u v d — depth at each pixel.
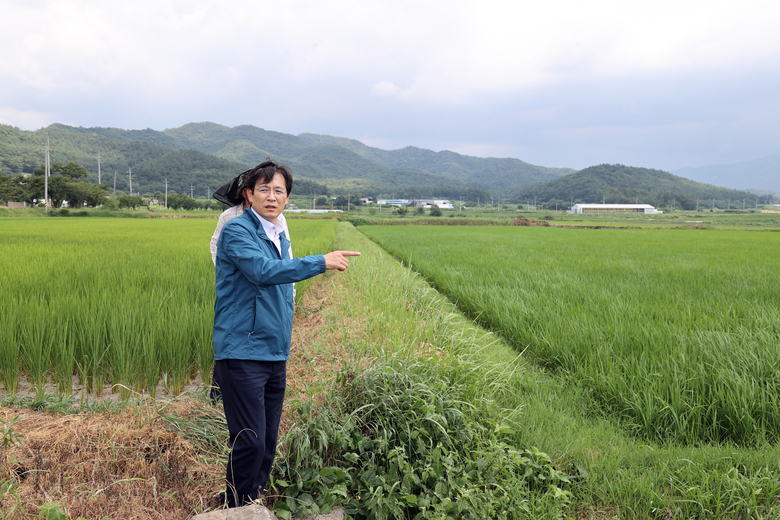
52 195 72.75
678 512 2.40
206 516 1.93
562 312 6.04
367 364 3.35
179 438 2.55
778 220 93.31
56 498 2.07
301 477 2.42
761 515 2.38
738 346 4.26
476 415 3.06
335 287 7.44
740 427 3.15
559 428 3.14
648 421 3.24
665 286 8.42
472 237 28.61
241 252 2.00
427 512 2.23
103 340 3.69
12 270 7.43
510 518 2.40
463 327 5.18
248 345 2.03
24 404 3.06
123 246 13.10
